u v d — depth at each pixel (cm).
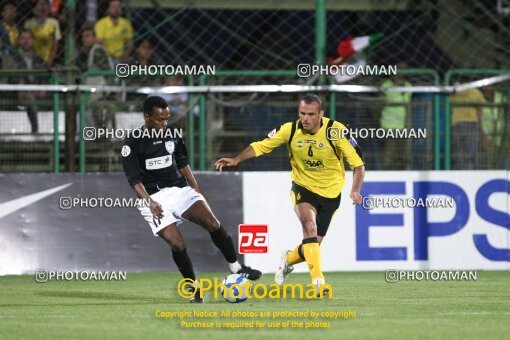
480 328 2050
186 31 4238
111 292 2975
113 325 2106
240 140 3719
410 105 3762
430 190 3684
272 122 3731
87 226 3569
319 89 3678
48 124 3691
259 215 3619
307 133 2727
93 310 2434
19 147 3681
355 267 3638
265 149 2762
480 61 4325
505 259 3734
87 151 3706
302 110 2673
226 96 3731
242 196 3616
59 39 3909
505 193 3741
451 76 3966
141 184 2597
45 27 3900
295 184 2798
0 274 3541
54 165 3681
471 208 3712
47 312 2391
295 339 1880
